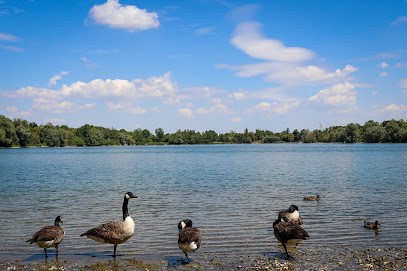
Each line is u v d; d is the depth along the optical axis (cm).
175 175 4812
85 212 2212
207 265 1248
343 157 9188
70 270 1202
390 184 3559
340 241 1531
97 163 7931
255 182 3850
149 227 1798
